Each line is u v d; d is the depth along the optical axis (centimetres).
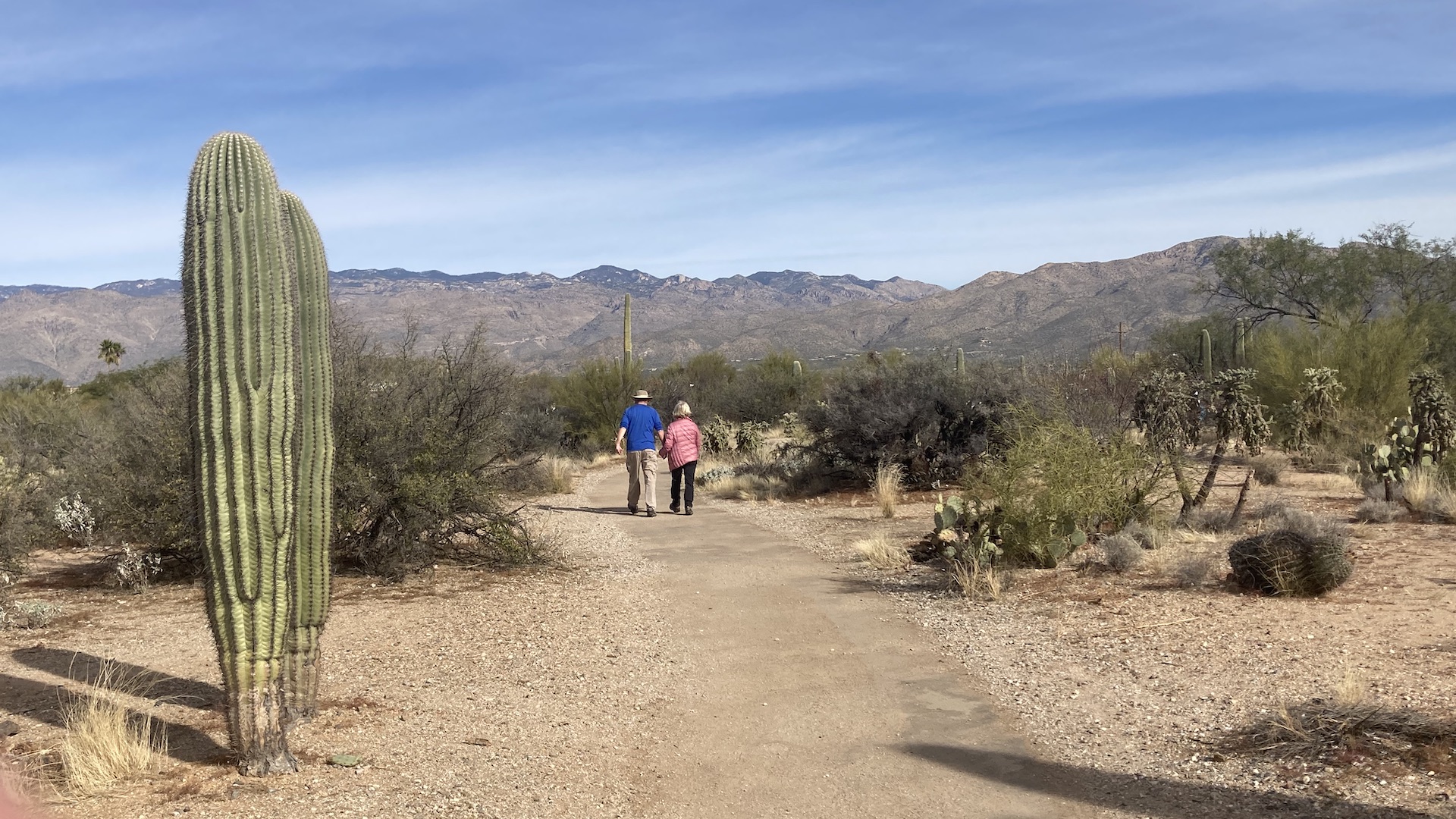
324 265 573
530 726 590
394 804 465
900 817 470
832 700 641
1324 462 1700
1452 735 483
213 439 469
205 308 464
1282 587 819
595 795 497
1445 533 1070
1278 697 577
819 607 895
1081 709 598
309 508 570
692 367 4153
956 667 702
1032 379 1750
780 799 496
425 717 595
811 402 1975
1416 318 2477
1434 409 1343
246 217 467
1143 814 450
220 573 479
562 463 2362
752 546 1233
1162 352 3406
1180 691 610
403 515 1041
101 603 921
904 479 1683
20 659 720
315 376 568
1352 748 483
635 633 812
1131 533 1062
